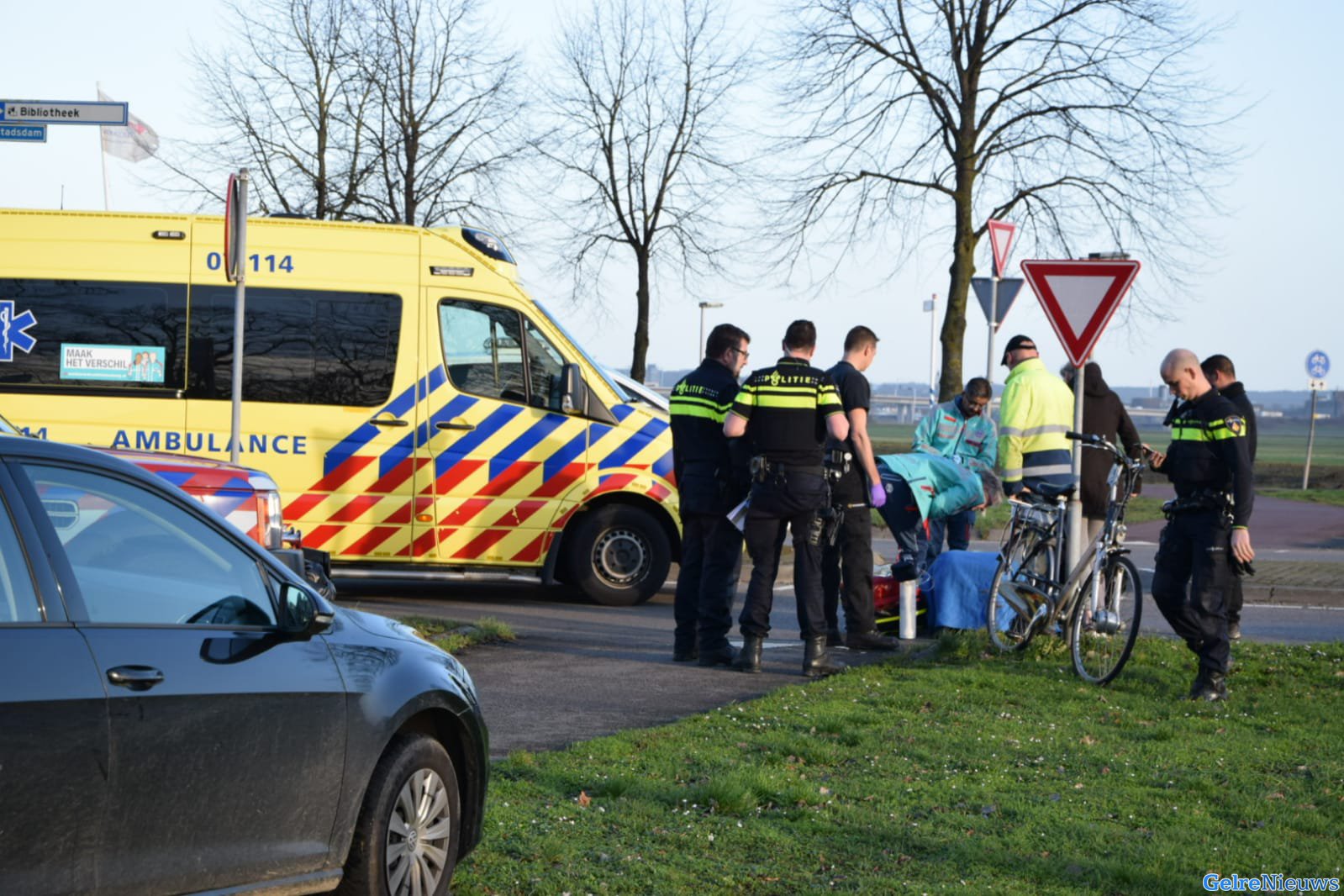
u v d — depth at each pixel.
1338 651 10.12
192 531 4.06
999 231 14.77
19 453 3.66
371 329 12.30
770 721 7.43
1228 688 8.76
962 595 10.85
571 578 12.86
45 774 3.36
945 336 23.25
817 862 5.13
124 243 12.08
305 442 12.15
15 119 11.18
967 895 4.76
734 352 9.73
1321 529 24.48
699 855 5.16
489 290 12.55
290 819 4.06
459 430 12.41
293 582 4.26
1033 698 8.27
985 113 23.20
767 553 9.25
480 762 4.84
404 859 4.46
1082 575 9.40
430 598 13.20
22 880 3.32
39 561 3.55
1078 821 5.66
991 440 12.00
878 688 8.45
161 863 3.68
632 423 12.81
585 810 5.63
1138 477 8.93
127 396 11.98
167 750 3.67
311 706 4.11
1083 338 9.91
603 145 26.08
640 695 8.36
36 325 11.95
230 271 9.82
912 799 5.96
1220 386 10.52
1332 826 5.68
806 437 9.05
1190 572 8.51
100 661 3.55
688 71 26.00
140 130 17.28
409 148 25.45
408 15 25.38
